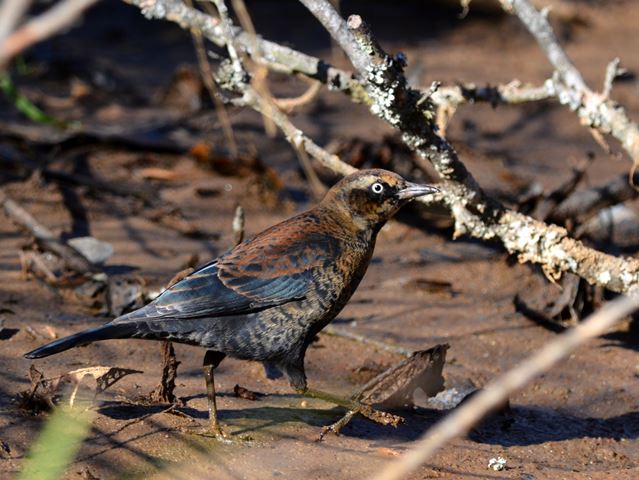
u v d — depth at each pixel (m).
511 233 9.66
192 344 7.82
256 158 14.50
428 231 13.28
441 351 8.84
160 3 10.96
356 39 8.38
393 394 8.72
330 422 8.40
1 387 8.24
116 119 16.94
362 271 8.40
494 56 20.83
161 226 13.10
